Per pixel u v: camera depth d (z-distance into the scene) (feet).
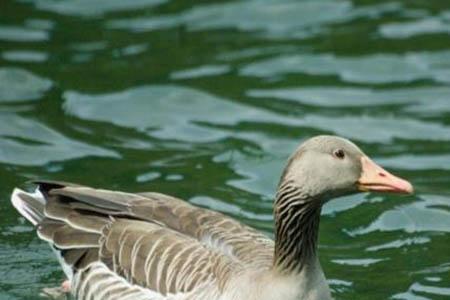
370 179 42.42
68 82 66.18
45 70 67.10
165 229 46.29
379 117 63.57
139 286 45.09
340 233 54.19
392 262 51.70
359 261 51.85
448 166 58.95
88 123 62.54
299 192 42.70
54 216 48.32
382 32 71.87
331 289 49.49
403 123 63.10
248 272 43.21
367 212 55.88
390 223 54.85
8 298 48.65
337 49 70.03
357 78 67.21
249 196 56.29
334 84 66.64
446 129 62.39
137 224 46.73
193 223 46.52
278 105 64.59
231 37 71.36
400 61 68.74
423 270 51.08
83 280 47.03
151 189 56.44
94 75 66.95
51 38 70.49
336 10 74.64
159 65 68.23
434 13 74.08
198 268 44.16
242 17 73.72
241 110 64.13
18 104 63.87
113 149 60.18
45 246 52.65
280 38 71.36
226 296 42.86
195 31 71.97
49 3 74.95
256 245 45.16
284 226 42.96
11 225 53.93
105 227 47.29
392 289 49.55
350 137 61.46
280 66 68.33
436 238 53.62
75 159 59.16
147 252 45.52
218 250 44.83
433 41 70.69
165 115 63.57
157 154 59.88
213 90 65.92
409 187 42.11
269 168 58.59
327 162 42.50
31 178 57.21
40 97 64.59
